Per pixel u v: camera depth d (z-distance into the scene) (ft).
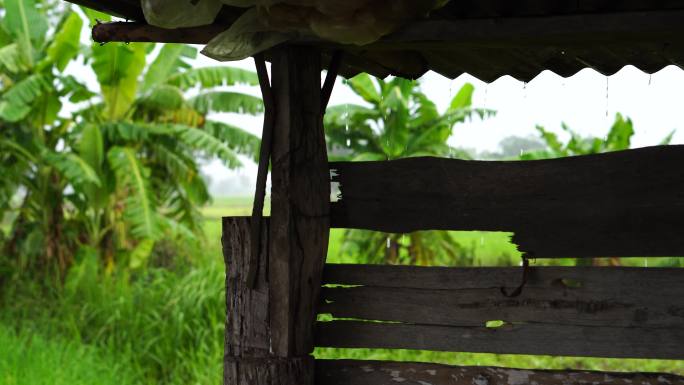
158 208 36.14
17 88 29.12
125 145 33.01
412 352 28.37
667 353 9.37
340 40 8.32
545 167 9.68
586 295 9.58
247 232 9.80
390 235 34.76
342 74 12.43
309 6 8.13
